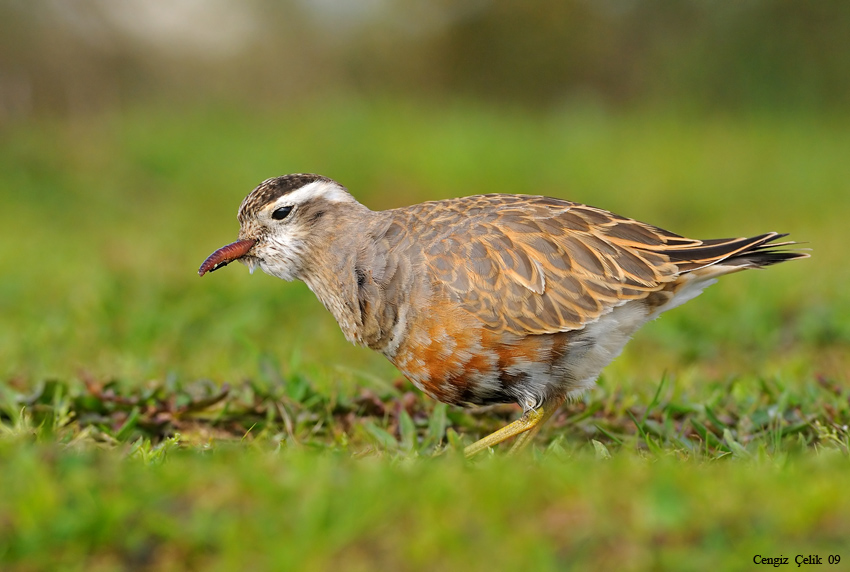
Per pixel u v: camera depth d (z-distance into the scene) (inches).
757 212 956.0
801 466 282.0
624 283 346.3
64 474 266.8
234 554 233.9
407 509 248.7
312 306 614.2
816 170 1071.0
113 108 1267.2
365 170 1017.5
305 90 1440.7
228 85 1418.6
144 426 382.0
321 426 387.5
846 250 764.6
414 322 346.3
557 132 1218.6
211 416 390.3
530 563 229.0
